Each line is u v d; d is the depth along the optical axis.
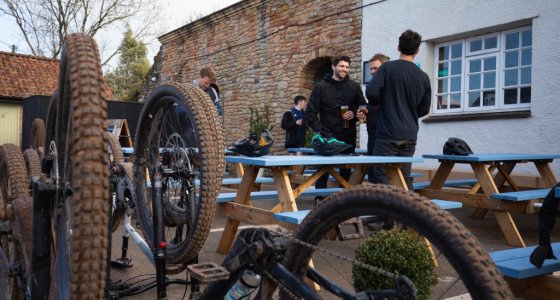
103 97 1.66
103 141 1.59
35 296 1.88
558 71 6.77
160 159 3.34
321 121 5.84
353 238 3.24
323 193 4.85
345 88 5.80
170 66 16.17
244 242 1.92
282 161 3.70
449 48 8.38
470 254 1.34
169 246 3.17
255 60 12.51
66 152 1.97
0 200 2.55
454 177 7.79
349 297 1.59
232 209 4.31
